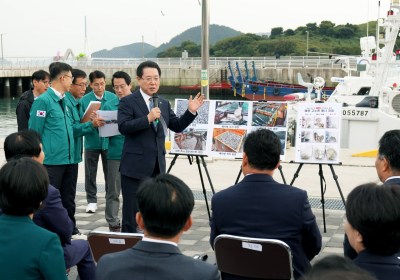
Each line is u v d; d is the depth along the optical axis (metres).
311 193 6.84
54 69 4.39
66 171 4.54
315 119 4.98
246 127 5.13
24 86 46.62
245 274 2.46
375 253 1.73
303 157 4.96
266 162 2.55
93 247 2.53
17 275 2.02
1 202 2.11
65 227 2.87
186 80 42.50
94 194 5.84
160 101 4.37
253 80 37.56
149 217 1.75
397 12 11.64
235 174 8.31
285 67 39.69
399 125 11.17
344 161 9.35
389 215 1.65
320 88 14.91
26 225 2.13
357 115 11.45
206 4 8.77
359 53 82.69
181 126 4.40
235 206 2.54
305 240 2.57
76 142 4.84
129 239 2.41
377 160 2.84
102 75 5.68
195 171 8.55
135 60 44.78
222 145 5.17
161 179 1.82
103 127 4.81
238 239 2.33
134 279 1.70
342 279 0.94
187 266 1.72
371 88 12.30
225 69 41.06
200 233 4.93
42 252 2.05
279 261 2.31
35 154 3.04
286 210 2.46
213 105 5.29
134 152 4.19
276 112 5.07
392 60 13.16
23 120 5.26
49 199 2.81
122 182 4.28
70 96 5.07
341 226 5.19
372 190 1.74
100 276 1.74
